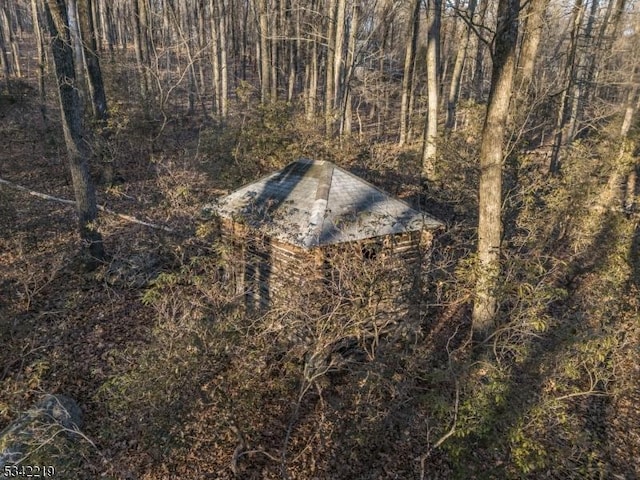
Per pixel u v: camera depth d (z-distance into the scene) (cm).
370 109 3275
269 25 2502
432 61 1364
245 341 582
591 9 1894
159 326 552
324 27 2480
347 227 831
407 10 2319
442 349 908
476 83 2159
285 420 752
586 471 579
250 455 690
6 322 844
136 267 1116
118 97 1953
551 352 662
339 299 600
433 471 673
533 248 1061
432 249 933
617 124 1659
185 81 3209
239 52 3888
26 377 780
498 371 560
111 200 1486
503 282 712
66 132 1022
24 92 2205
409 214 956
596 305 968
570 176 1216
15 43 3053
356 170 1588
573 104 1812
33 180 1617
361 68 2617
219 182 1503
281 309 609
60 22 958
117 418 669
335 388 808
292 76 2645
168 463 662
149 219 1327
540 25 1055
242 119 1673
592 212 1224
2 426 679
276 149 1473
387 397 714
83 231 1095
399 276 735
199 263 683
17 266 1084
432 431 647
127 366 643
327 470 673
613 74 1836
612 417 796
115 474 598
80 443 599
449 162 1259
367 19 2338
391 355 707
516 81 1191
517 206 1200
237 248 934
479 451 627
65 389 791
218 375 596
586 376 879
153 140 1802
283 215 889
